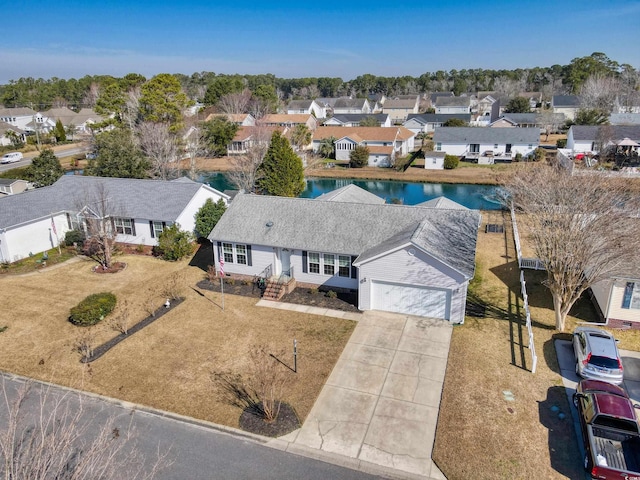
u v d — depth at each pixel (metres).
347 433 16.83
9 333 24.22
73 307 26.28
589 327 22.30
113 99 74.62
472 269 23.52
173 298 27.72
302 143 74.75
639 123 80.94
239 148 79.62
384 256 24.25
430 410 17.88
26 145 92.44
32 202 36.78
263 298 27.55
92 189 38.56
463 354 21.36
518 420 17.17
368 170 69.12
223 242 29.92
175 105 71.50
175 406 18.41
